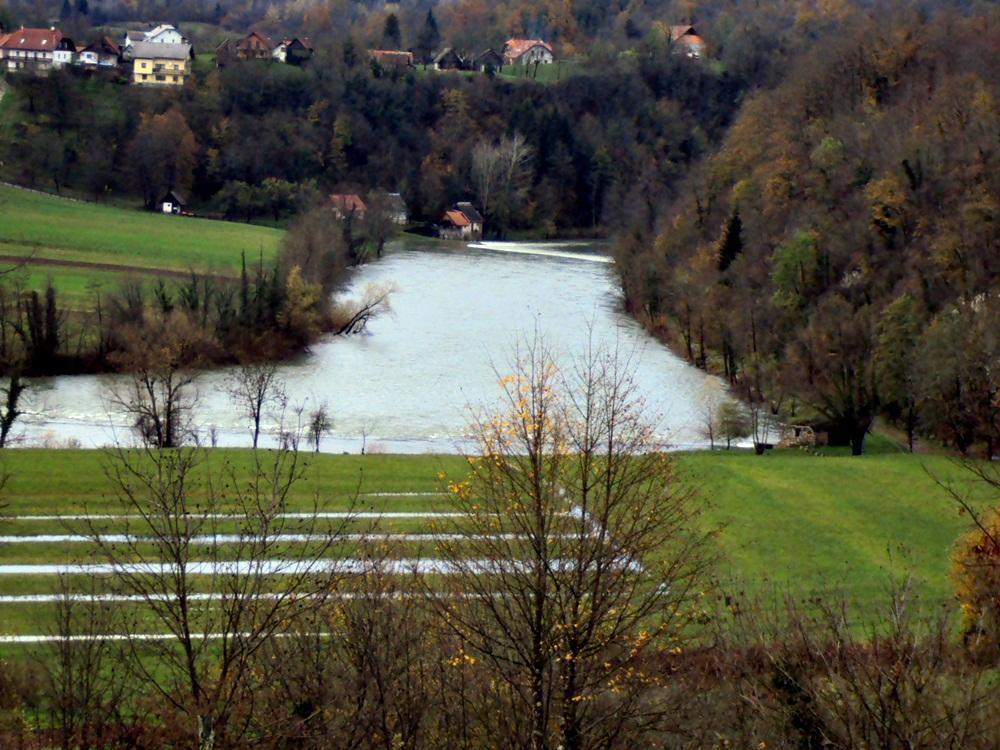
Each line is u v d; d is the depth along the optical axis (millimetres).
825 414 156750
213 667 59500
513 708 52531
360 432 159125
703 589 67688
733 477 123062
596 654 53844
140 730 53344
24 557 94000
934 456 134875
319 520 100250
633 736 53750
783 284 196500
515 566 53250
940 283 173000
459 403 176250
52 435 152875
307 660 55250
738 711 53031
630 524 57656
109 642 60656
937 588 92500
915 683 47719
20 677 59906
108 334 193875
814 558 100375
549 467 55219
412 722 53312
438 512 81188
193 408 164750
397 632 55250
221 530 84750
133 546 60531
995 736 47750
